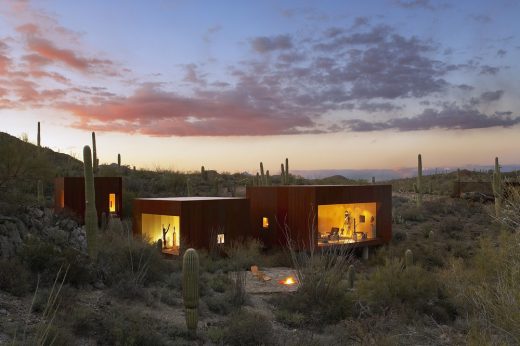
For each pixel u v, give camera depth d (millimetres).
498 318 4629
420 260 20578
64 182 24078
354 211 25562
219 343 8648
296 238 22438
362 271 19688
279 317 10805
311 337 8430
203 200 19672
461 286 10156
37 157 11258
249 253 18750
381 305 11258
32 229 10898
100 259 11773
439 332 7555
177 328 9000
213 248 19562
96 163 36688
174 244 19875
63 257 10078
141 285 10953
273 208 23547
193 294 9023
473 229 30219
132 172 47312
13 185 11289
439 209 37938
